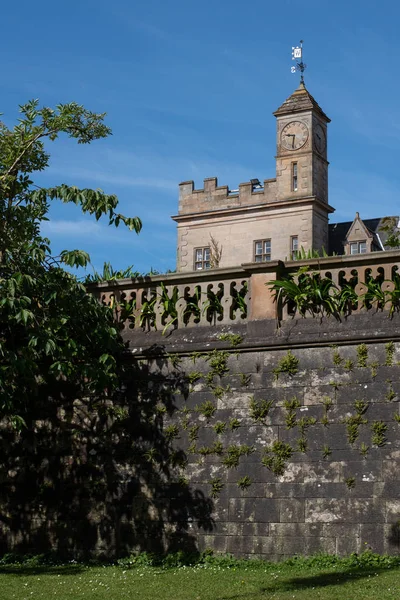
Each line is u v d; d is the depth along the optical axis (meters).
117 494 13.18
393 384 11.80
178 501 12.77
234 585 10.38
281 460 12.21
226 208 48.84
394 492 11.47
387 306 12.12
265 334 12.70
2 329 13.48
